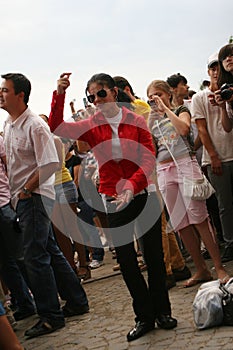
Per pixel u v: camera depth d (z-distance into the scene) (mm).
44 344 4523
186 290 5266
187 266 6332
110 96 4020
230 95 5285
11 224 5125
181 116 5340
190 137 5449
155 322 4301
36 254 4820
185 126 5160
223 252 6547
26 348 4504
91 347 4211
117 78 5645
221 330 3967
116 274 6852
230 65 5234
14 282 5402
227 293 4094
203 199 5230
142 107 5062
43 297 4820
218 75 5441
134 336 4133
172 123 5176
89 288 6352
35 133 4742
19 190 4941
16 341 2795
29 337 4758
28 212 4801
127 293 5672
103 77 4031
